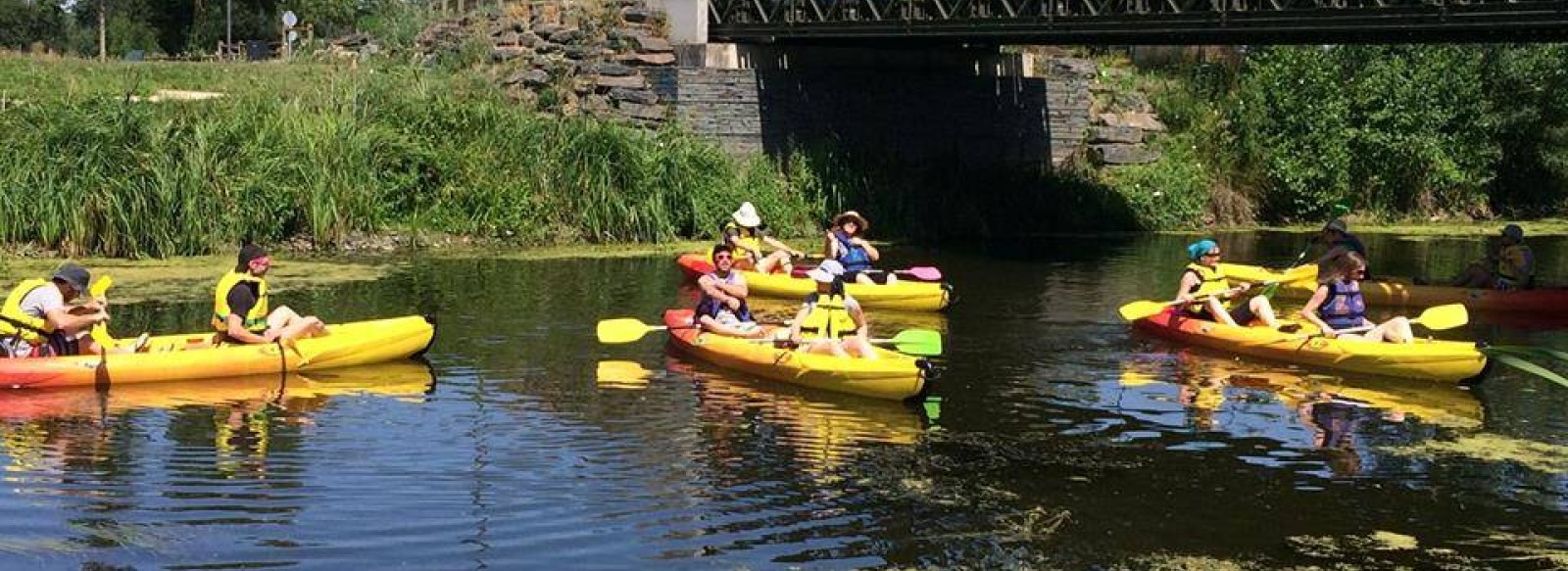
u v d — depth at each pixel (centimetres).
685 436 1050
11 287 1697
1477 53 3328
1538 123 3416
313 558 773
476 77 2680
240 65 2934
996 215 2875
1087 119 3231
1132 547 820
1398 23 1881
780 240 2519
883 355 1245
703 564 779
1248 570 788
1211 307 1473
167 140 2097
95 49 6116
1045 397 1207
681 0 2808
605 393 1188
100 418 1068
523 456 984
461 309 1630
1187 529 855
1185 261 2327
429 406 1128
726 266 1362
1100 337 1512
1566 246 2775
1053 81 3184
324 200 2192
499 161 2408
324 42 3388
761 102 2767
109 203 1984
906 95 2970
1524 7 1762
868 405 1161
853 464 981
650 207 2398
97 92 2350
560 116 2573
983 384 1258
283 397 1153
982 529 848
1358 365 1318
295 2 5319
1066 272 2134
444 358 1330
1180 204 3033
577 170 2400
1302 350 1355
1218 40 2327
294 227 2205
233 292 1241
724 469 963
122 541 792
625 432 1058
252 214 2117
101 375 1170
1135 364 1355
